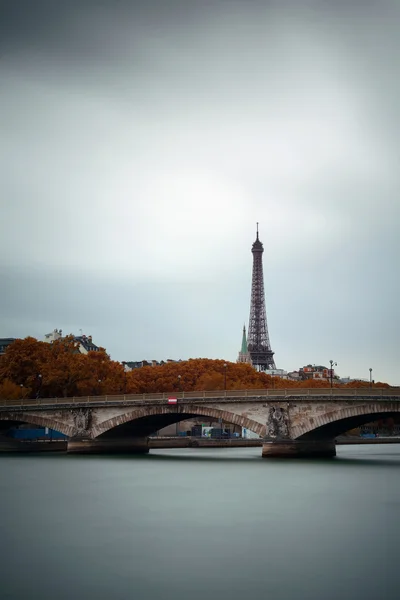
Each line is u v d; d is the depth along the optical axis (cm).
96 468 11769
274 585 4541
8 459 13850
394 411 11900
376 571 4838
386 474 10600
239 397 13500
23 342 19725
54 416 15412
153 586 4528
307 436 13700
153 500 7888
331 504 7556
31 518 6744
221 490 8725
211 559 5138
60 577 4709
